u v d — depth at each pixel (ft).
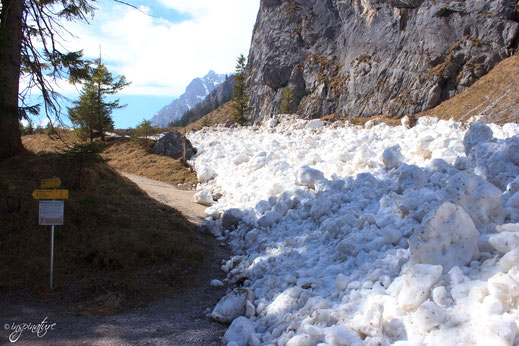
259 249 25.84
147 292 21.20
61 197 21.15
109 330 16.22
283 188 34.42
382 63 176.96
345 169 33.09
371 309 12.14
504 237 12.90
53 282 21.58
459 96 145.48
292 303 16.34
